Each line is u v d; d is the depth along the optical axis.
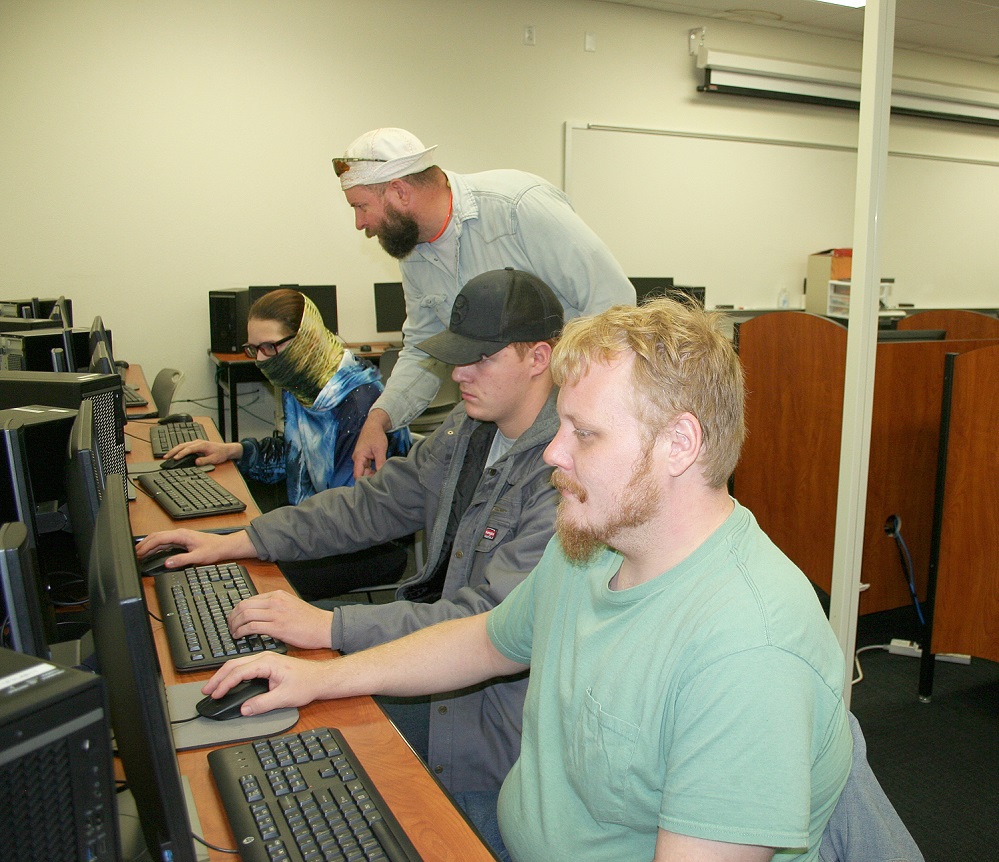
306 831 0.78
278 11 4.92
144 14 4.63
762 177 6.59
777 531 2.95
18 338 2.29
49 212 4.61
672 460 0.76
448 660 1.12
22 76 4.44
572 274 2.16
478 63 5.48
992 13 5.65
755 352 2.97
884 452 2.73
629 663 0.79
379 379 2.52
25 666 0.46
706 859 0.67
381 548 2.16
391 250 2.24
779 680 0.69
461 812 0.85
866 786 0.83
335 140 5.18
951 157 7.12
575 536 0.82
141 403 3.32
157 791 0.60
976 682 2.57
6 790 0.42
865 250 2.07
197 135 4.86
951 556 2.34
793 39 6.57
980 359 2.22
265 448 2.50
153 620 1.29
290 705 1.04
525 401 1.41
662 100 6.12
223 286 5.07
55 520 1.32
